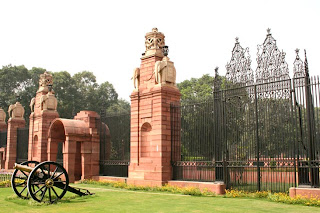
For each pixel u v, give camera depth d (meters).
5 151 33.09
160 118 18.05
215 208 11.26
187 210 10.91
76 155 23.94
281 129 14.02
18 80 53.44
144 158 18.83
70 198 13.48
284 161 13.79
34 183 12.31
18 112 33.09
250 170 16.45
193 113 17.48
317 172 12.76
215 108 16.34
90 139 22.89
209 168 16.80
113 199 13.48
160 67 18.56
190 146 17.39
